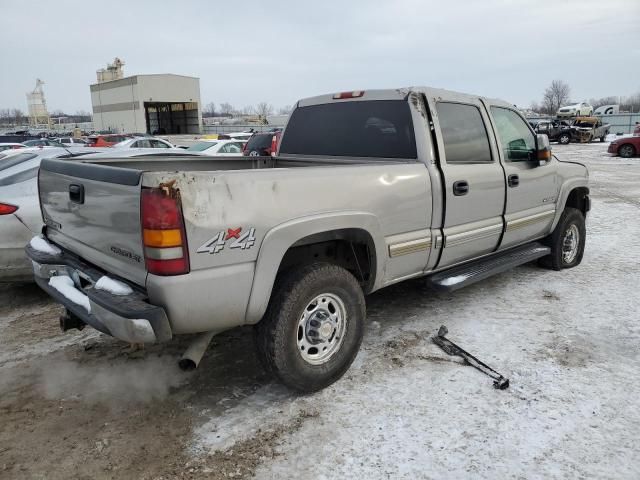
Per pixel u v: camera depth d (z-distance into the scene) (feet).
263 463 8.66
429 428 9.53
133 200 8.46
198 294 8.63
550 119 163.94
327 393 10.78
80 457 8.87
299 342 10.42
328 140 14.85
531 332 13.67
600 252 22.21
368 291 11.94
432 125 12.87
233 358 12.50
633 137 78.38
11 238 15.56
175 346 13.21
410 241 12.17
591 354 12.38
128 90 196.44
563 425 9.57
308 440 9.25
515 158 15.79
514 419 9.77
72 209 10.61
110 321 8.63
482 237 14.37
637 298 16.24
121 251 9.16
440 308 15.43
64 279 11.00
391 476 8.32
